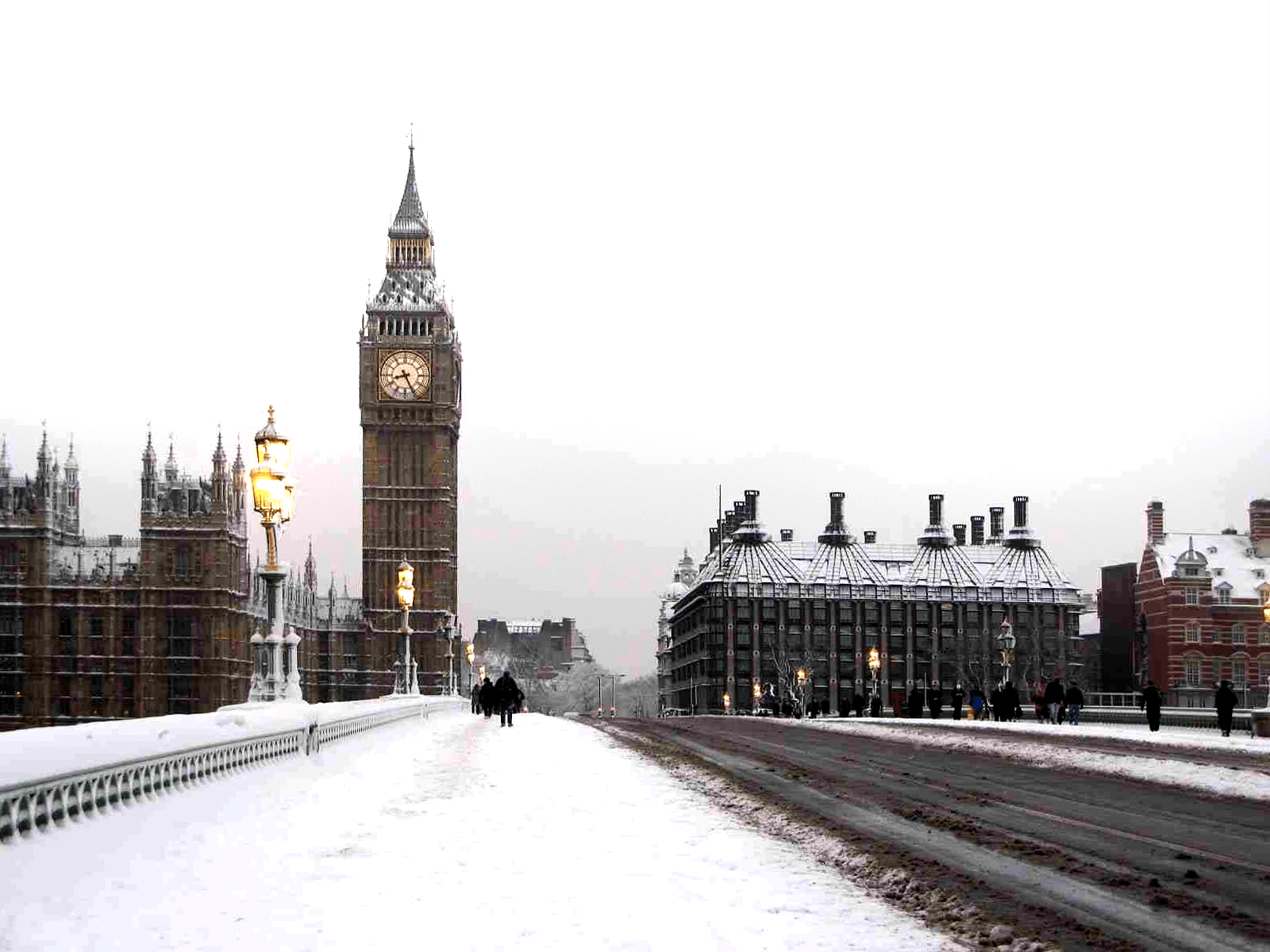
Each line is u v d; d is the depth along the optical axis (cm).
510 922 1477
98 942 1349
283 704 3162
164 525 17500
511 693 6738
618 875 1777
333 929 1429
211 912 1501
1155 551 16600
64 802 1758
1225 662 16100
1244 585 16262
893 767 3806
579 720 8919
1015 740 5153
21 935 1348
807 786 3123
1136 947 1355
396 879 1720
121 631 17500
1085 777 3462
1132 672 17688
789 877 1775
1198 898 1622
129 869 1705
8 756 1569
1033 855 1962
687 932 1434
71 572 17550
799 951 1351
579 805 2603
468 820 2320
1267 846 2080
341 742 3953
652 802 2692
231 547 17912
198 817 2122
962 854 1967
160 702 17350
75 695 17362
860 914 1535
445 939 1395
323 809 2427
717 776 3384
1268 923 1480
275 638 3269
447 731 5834
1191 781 3198
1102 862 1900
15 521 17425
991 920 1484
